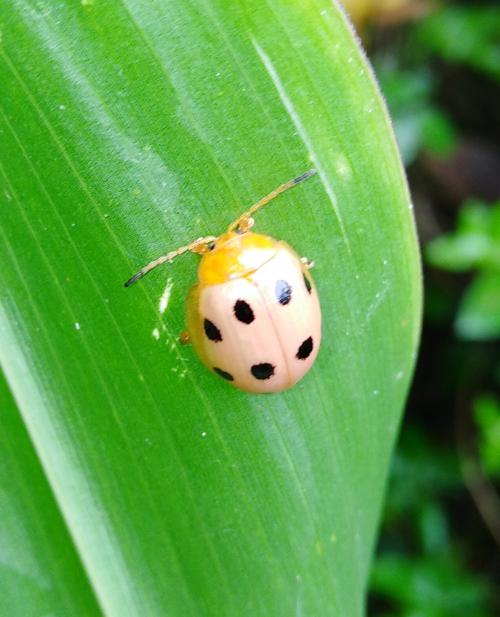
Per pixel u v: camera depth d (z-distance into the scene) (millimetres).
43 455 96
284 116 93
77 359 96
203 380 99
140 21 89
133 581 99
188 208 95
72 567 98
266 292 95
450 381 167
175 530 100
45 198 92
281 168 94
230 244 96
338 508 103
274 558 102
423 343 172
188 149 93
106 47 90
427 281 167
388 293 99
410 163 170
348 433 102
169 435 99
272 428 100
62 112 90
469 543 160
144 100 91
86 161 92
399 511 154
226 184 94
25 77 89
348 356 100
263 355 95
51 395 96
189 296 97
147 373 97
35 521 98
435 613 143
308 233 97
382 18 161
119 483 98
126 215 94
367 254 97
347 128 93
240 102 92
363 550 106
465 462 156
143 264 95
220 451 100
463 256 141
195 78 91
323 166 94
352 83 92
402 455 158
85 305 95
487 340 165
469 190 174
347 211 96
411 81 162
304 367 96
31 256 93
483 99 184
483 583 149
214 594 101
